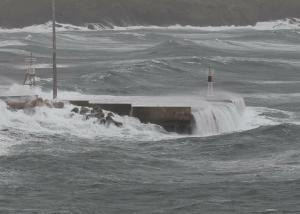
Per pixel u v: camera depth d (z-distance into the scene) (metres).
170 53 197.38
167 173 59.34
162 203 51.41
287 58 194.38
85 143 68.00
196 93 112.50
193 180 57.16
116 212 49.59
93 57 196.38
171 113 76.75
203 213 49.59
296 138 72.00
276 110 96.62
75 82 120.38
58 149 64.62
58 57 195.62
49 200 51.38
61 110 75.56
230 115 82.44
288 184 55.69
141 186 55.03
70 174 57.22
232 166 62.09
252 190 54.19
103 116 74.75
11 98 75.88
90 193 53.09
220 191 54.09
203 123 77.88
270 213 49.66
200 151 67.44
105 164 60.59
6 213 48.62
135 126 75.62
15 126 70.88
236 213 49.59
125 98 86.19
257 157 65.38
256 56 198.62
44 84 111.94
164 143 70.19
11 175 56.34
